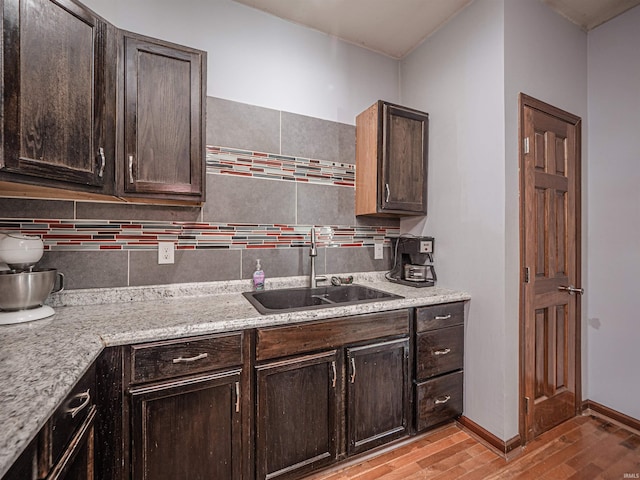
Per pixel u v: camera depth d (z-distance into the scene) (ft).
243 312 4.57
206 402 4.03
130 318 4.24
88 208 5.08
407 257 7.66
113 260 5.24
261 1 6.16
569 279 6.50
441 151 6.78
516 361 5.62
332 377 4.83
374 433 5.23
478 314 5.92
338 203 7.22
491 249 5.68
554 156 6.24
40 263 4.80
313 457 4.70
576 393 6.61
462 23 6.31
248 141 6.24
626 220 6.31
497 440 5.52
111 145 4.28
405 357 5.51
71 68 3.75
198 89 4.88
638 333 6.14
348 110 7.36
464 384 6.19
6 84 3.14
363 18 6.63
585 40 6.88
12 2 3.19
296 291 6.37
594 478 4.94
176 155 4.74
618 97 6.42
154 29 5.50
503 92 5.49
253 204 6.30
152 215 5.50
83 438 3.01
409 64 7.76
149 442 3.73
